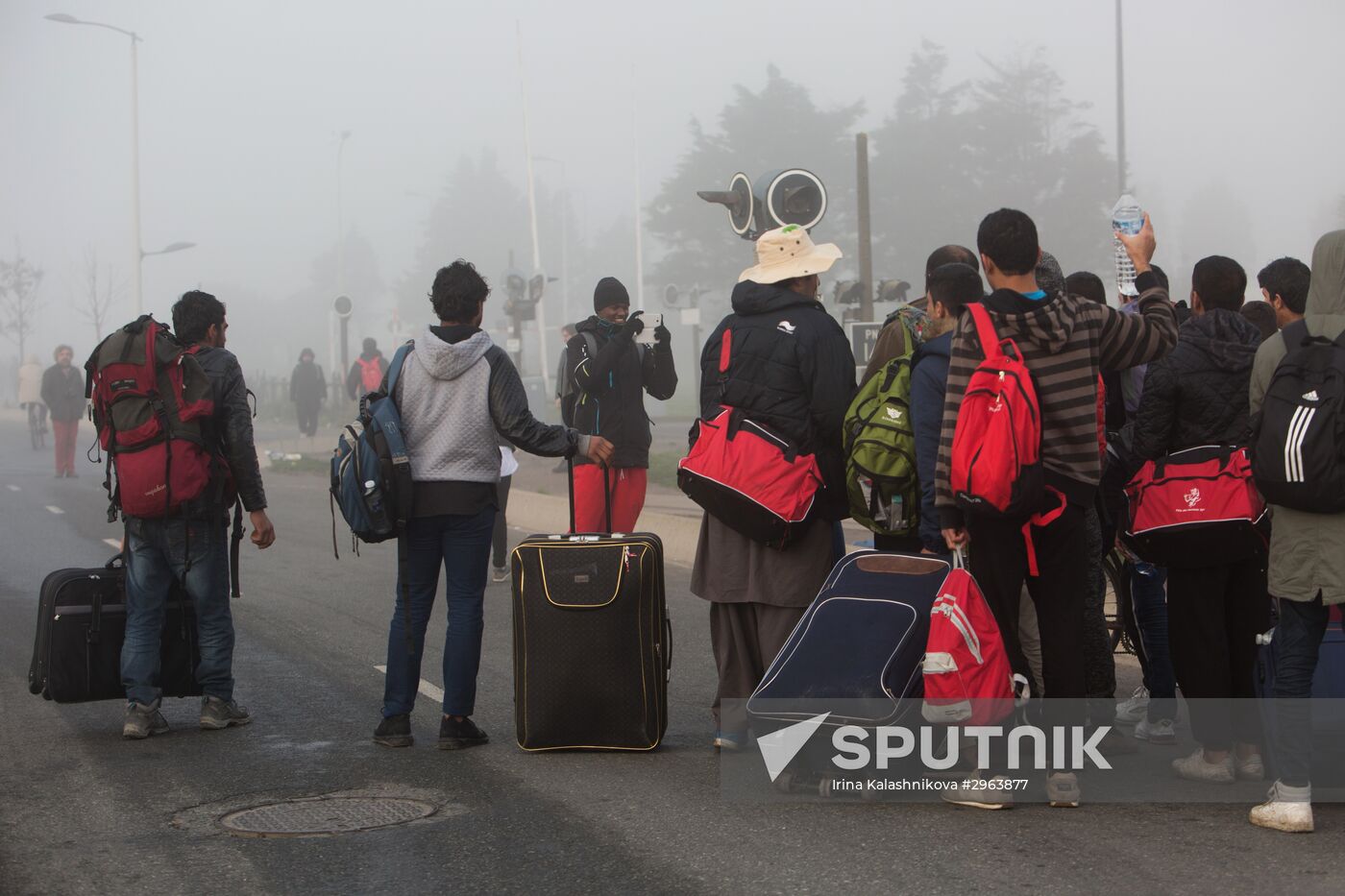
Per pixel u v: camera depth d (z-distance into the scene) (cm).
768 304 611
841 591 567
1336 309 489
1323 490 468
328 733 677
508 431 635
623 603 616
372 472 621
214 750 643
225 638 687
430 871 472
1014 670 544
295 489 2269
